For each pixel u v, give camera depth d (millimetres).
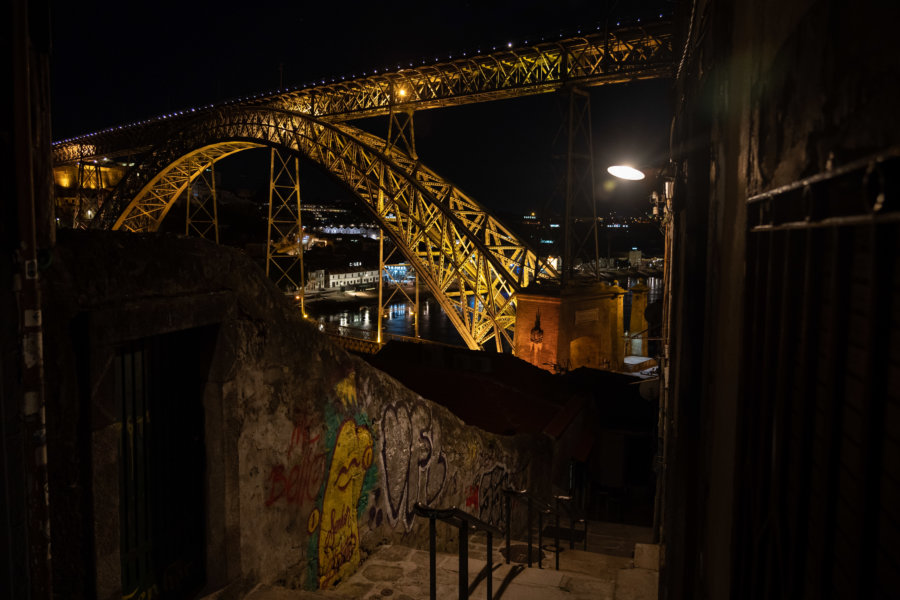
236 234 104812
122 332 2812
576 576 5324
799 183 1227
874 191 848
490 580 4570
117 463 2863
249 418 3766
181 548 3449
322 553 4551
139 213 55438
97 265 2809
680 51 5109
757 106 1700
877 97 816
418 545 6234
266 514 3930
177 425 3420
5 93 2092
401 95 36531
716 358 2457
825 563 1087
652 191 7172
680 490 3025
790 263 1345
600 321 27922
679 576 3021
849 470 1030
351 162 37312
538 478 10961
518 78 30203
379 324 36438
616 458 16906
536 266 29688
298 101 43438
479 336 35750
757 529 1521
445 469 6855
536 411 14648
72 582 2666
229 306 3580
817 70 1122
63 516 2619
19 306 2156
